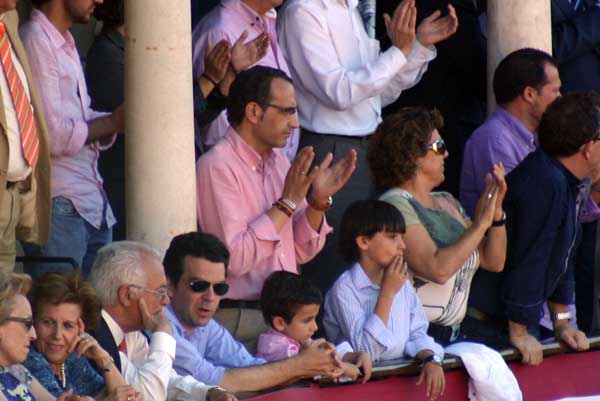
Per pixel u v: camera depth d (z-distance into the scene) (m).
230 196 24.89
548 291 26.36
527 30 30.72
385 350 24.23
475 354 24.94
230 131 25.31
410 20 28.58
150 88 24.88
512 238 26.27
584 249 29.80
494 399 24.94
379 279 24.84
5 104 22.25
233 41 28.16
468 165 28.97
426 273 25.22
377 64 28.45
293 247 25.33
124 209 29.09
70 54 25.25
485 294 26.75
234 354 23.59
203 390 21.48
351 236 24.75
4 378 18.30
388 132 25.91
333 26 28.84
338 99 28.36
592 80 32.41
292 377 22.64
